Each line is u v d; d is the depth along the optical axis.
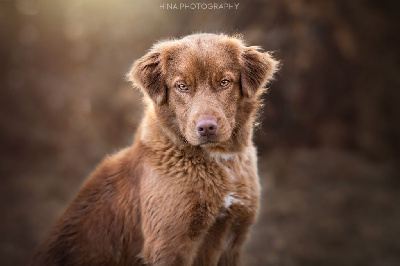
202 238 4.57
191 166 4.48
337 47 11.70
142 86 4.73
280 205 9.63
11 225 9.45
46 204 10.30
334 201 9.77
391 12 12.64
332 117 12.00
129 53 11.97
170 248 4.37
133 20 11.81
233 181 4.59
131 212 4.66
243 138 4.72
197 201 4.43
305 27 11.02
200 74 4.50
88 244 4.79
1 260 8.26
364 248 8.16
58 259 4.86
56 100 12.79
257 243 8.29
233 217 4.63
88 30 12.52
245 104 4.72
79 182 11.14
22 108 13.02
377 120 12.27
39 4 13.20
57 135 12.63
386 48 12.60
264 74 4.74
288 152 11.52
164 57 4.65
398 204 9.74
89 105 12.32
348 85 12.06
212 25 10.48
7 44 13.35
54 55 13.29
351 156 11.65
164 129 4.64
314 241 8.37
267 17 10.62
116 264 4.75
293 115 11.43
